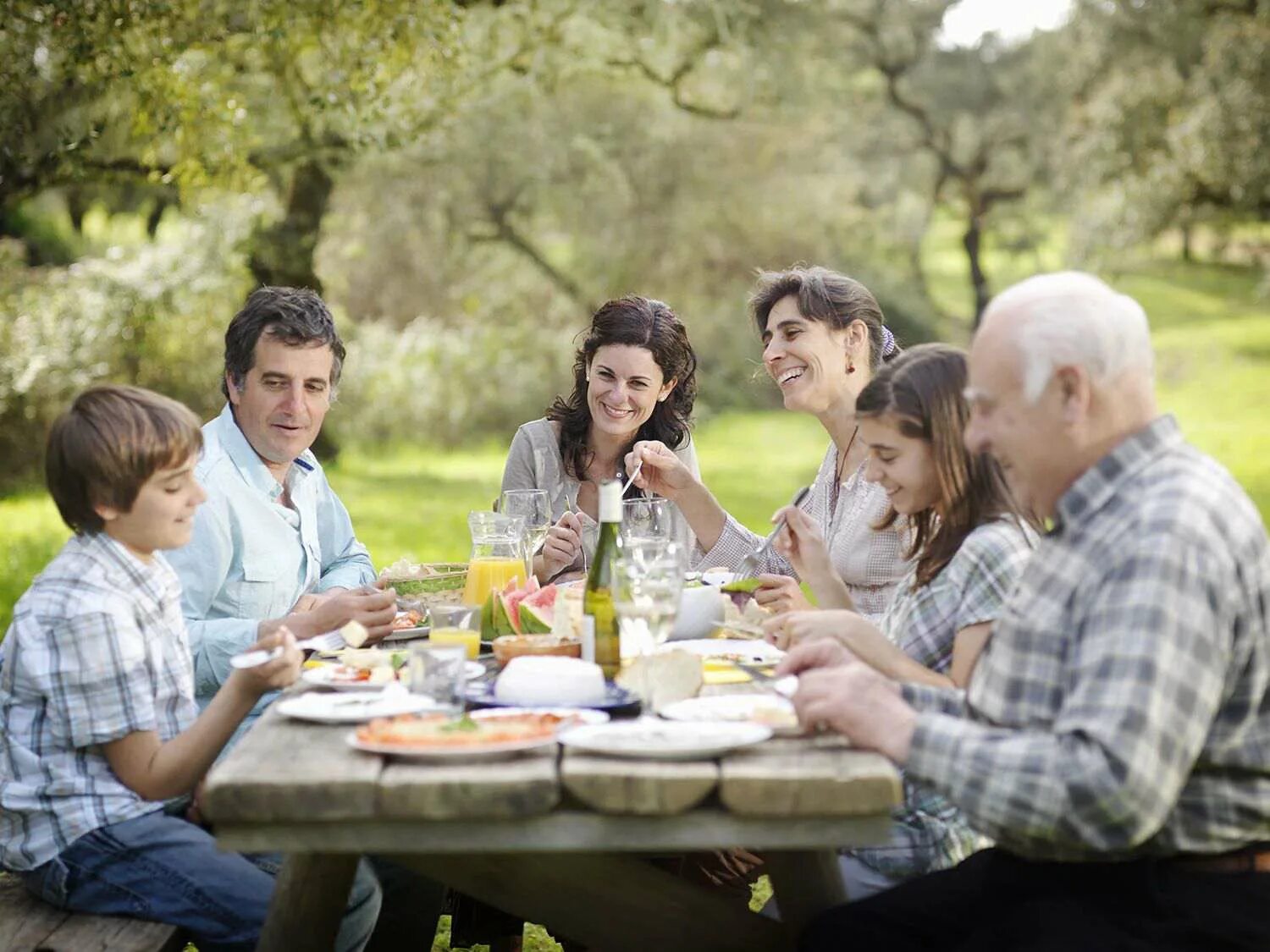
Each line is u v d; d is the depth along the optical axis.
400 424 16.98
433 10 8.26
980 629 2.25
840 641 2.30
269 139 11.16
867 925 2.01
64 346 13.29
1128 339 1.88
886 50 18.12
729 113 15.55
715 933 2.09
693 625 2.73
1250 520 1.86
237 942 2.29
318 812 1.73
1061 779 1.73
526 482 3.92
